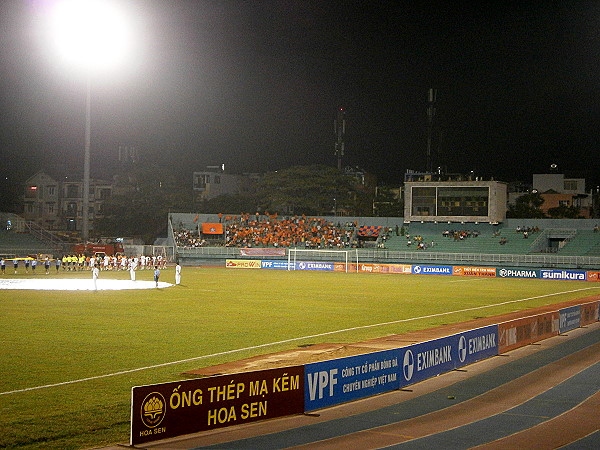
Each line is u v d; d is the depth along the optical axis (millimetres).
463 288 56219
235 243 93500
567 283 64250
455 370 21281
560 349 25781
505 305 41969
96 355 22297
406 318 34281
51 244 86812
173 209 101625
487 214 87000
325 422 14617
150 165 106250
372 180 131500
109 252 82562
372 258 85438
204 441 12898
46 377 18891
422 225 92000
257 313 35125
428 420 14977
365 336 27562
